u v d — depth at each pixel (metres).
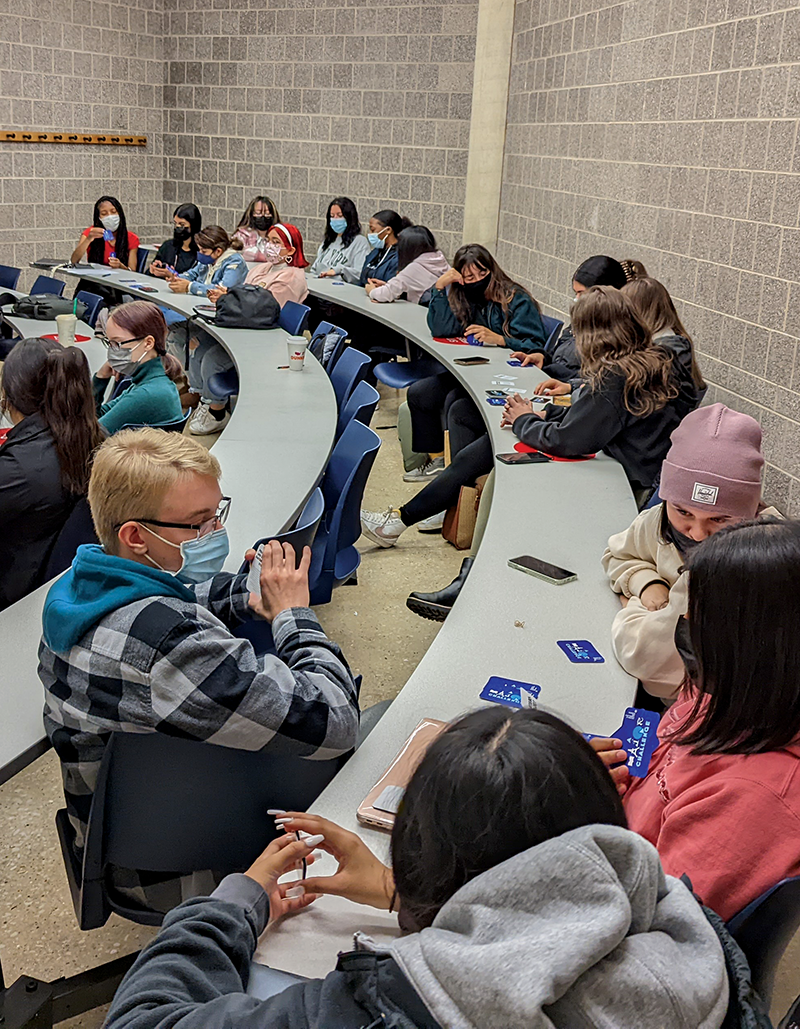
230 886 1.13
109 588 1.44
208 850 1.51
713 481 1.93
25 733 1.59
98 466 1.52
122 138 9.23
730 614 1.18
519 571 2.22
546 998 0.67
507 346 4.93
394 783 1.42
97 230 7.82
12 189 8.62
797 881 1.06
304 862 1.26
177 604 1.42
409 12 8.08
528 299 4.91
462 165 8.16
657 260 5.00
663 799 1.29
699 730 1.24
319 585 2.86
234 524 2.52
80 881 1.61
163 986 0.94
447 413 4.59
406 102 8.28
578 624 1.97
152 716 1.38
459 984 0.70
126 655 1.38
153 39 9.27
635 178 5.26
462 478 4.05
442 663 1.79
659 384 2.94
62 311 5.90
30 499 2.46
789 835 1.12
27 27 8.37
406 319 5.69
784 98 3.79
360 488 2.92
